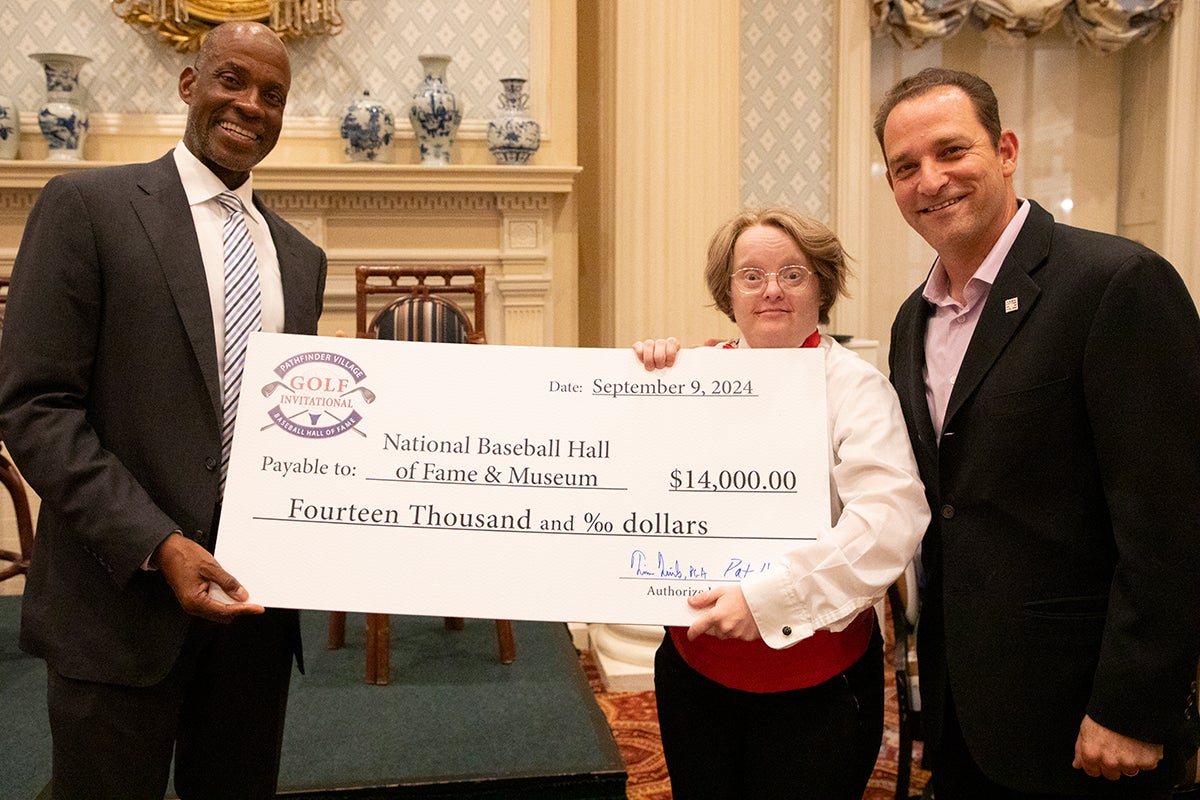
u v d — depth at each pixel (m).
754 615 1.31
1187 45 4.23
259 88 1.52
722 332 3.62
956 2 3.96
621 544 1.44
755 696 1.44
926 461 1.46
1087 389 1.31
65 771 1.45
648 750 2.81
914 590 1.58
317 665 3.11
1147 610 1.25
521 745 2.52
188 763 1.65
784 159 4.07
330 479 1.48
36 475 1.37
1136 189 4.48
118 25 3.66
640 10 3.48
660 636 3.41
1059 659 1.34
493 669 3.08
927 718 1.51
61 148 3.53
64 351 1.41
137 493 1.39
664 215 3.54
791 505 1.42
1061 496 1.35
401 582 1.44
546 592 1.43
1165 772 1.36
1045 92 4.45
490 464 1.49
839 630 1.32
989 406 1.38
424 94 3.66
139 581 1.43
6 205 3.60
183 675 1.52
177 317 1.47
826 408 1.45
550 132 3.91
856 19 4.00
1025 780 1.36
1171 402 1.27
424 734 2.58
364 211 3.80
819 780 1.41
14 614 3.56
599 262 3.85
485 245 3.90
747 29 4.00
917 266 4.38
